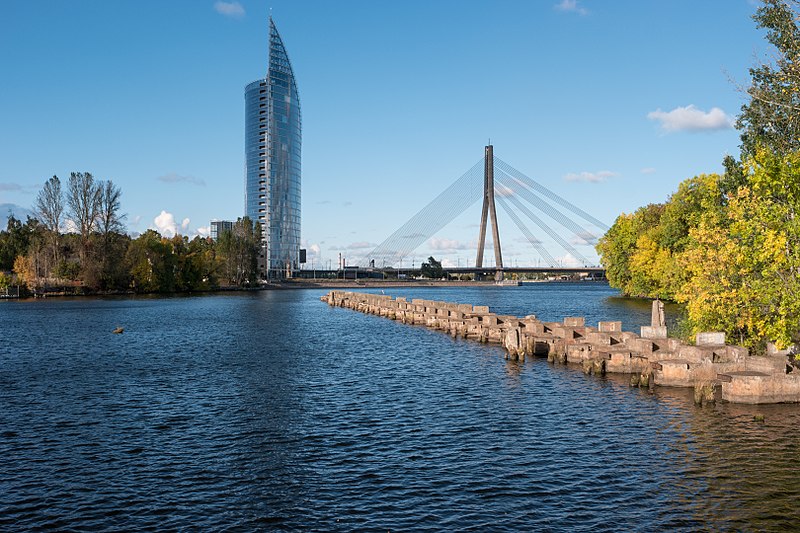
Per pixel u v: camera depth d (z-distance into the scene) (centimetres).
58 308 10000
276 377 3769
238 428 2595
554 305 11406
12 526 1664
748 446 2262
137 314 8888
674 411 2764
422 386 3456
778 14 3438
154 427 2619
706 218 3928
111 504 1805
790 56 3375
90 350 5047
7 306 10456
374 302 9775
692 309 3609
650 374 3278
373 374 3866
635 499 1812
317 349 5134
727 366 3183
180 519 1703
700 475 1992
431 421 2688
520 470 2056
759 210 2783
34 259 13150
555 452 2238
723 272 3525
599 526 1644
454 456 2205
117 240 14025
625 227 11431
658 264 8825
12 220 16725
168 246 15388
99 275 13575
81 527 1658
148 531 1634
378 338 5972
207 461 2173
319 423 2669
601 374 3666
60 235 13600
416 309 7688
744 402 2842
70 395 3253
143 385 3519
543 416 2745
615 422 2620
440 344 5422
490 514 1722
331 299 12525
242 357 4650
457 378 3688
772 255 2670
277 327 7156
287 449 2303
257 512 1747
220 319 8262
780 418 2612
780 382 2850
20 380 3684
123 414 2842
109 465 2134
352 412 2859
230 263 19200
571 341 4150
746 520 1673
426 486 1927
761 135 3994
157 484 1958
